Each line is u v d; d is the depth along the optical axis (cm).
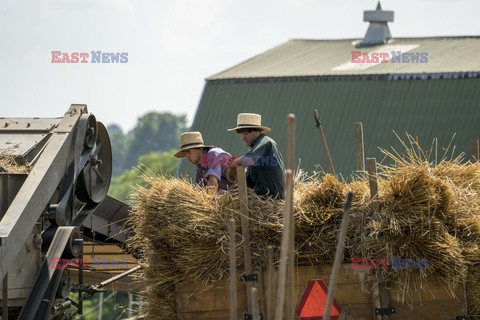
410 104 6097
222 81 6844
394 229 1980
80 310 2709
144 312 2158
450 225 2044
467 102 5962
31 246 2400
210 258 2056
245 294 2050
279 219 2045
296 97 6494
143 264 2166
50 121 2688
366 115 6175
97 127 2778
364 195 2042
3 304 2245
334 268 1598
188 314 2077
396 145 5956
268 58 7300
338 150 6100
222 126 6638
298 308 2039
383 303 2020
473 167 2141
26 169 2475
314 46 7481
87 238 3117
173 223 2067
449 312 2022
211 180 2425
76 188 2728
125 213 3152
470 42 6888
